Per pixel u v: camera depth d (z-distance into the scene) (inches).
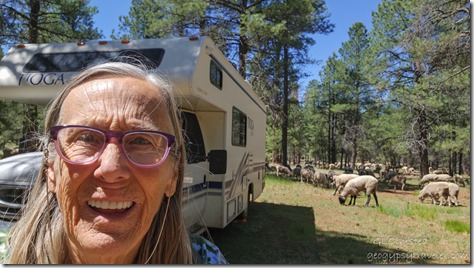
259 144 355.3
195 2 580.4
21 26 524.1
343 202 449.4
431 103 604.7
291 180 739.4
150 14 672.4
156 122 52.7
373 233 297.7
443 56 513.7
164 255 58.6
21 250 57.1
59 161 50.9
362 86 1328.7
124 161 48.3
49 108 57.2
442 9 500.1
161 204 58.9
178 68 150.6
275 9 612.1
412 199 566.6
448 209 462.6
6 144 718.5
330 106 1549.0
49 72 157.2
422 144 710.5
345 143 1518.2
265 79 682.2
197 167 182.7
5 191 107.0
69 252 55.3
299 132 1592.0
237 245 238.8
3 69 161.2
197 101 172.1
